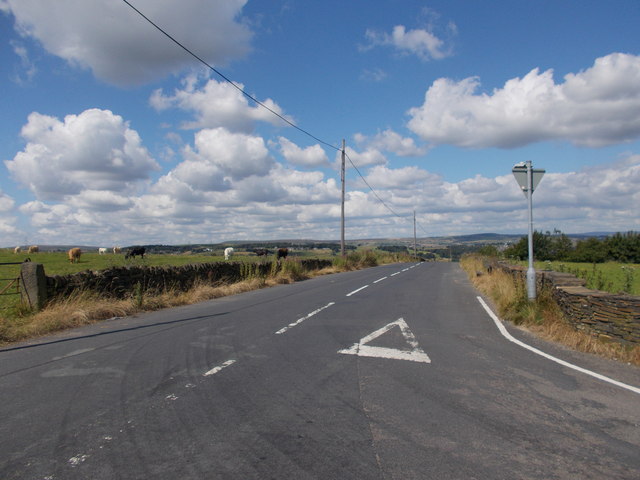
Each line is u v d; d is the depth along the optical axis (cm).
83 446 398
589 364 702
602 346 775
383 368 661
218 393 541
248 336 874
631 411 505
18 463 367
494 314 1195
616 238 5725
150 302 1273
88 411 481
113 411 482
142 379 595
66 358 709
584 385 596
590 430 452
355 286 1989
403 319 1090
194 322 1036
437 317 1135
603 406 519
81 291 1177
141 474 351
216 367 653
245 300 1468
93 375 614
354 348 781
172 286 1530
